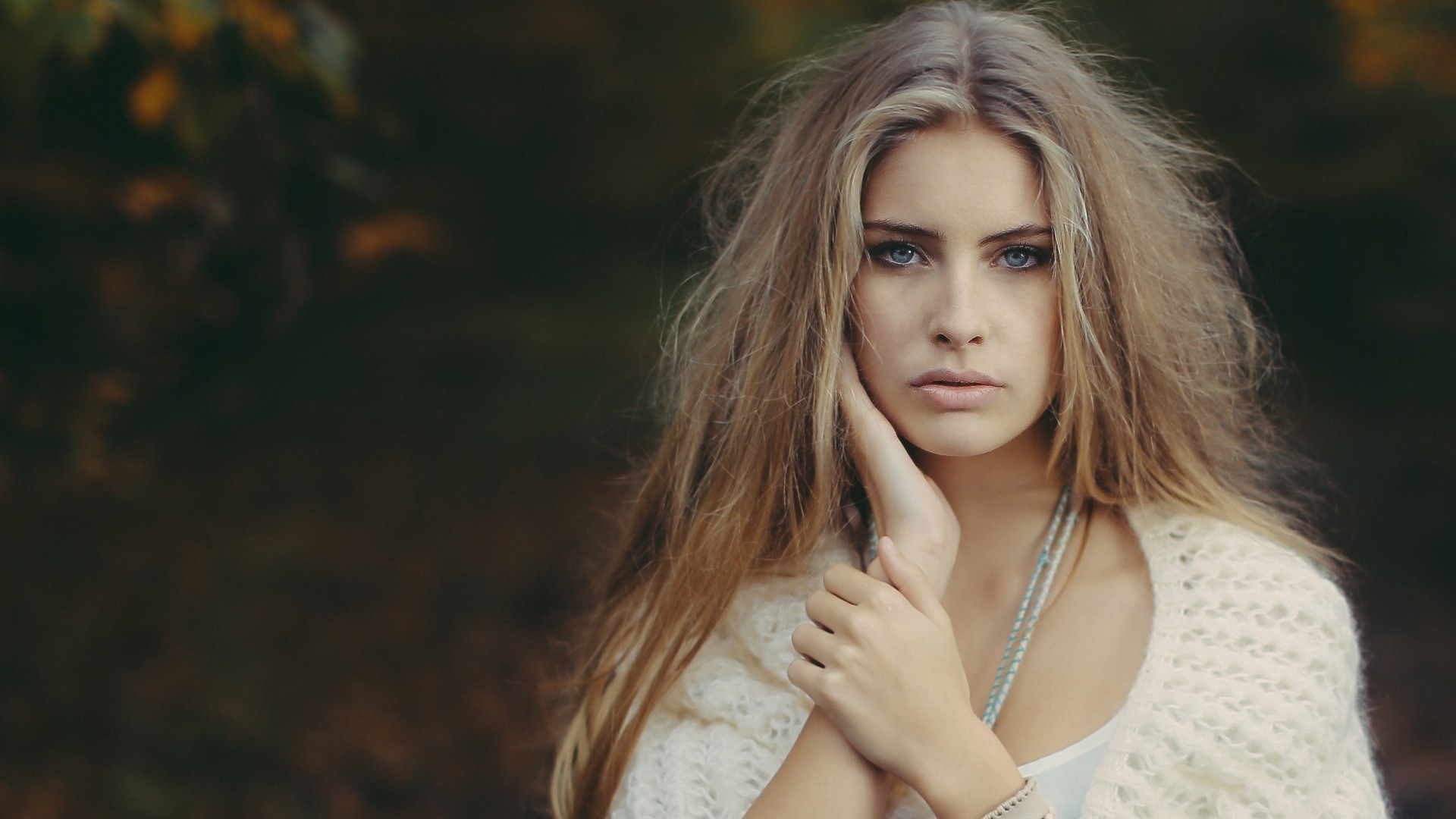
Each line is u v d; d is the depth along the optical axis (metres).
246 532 5.96
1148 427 1.57
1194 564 1.52
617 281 7.96
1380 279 7.93
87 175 3.69
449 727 4.93
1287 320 8.31
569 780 1.88
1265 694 1.42
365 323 7.73
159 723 4.46
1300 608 1.48
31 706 4.43
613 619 1.92
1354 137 7.49
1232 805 1.38
